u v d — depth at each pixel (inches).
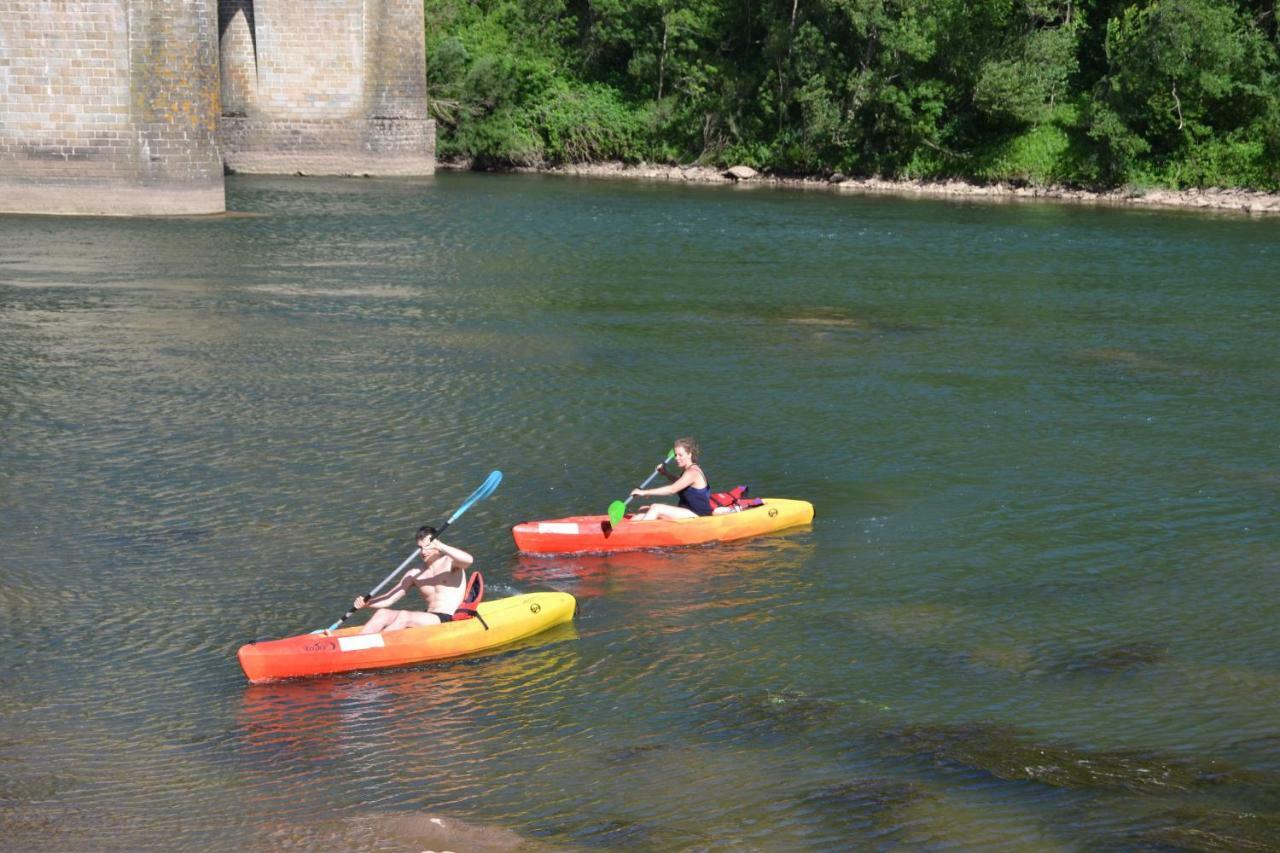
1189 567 486.6
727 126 2206.0
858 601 452.4
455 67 2230.6
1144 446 645.3
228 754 343.9
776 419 682.8
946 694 379.9
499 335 868.6
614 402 706.2
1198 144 1925.4
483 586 444.5
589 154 2260.1
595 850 295.3
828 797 319.6
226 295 981.8
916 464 610.9
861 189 2037.4
